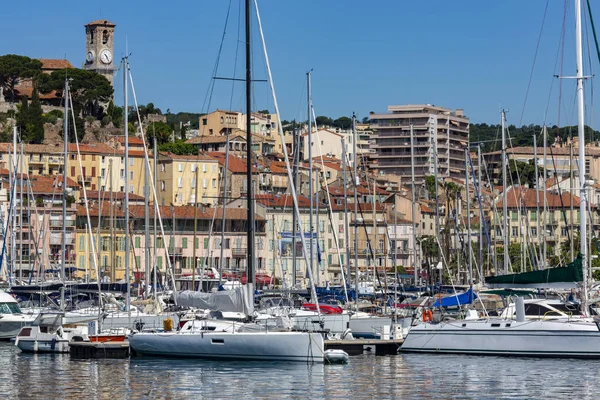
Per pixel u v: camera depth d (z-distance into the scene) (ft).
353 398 214.48
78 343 284.82
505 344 270.46
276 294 445.37
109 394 221.05
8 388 229.66
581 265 259.60
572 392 218.79
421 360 271.08
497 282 266.77
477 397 215.31
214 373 247.91
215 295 264.31
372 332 321.32
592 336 258.57
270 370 252.83
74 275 610.24
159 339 274.57
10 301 355.15
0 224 562.66
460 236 463.42
